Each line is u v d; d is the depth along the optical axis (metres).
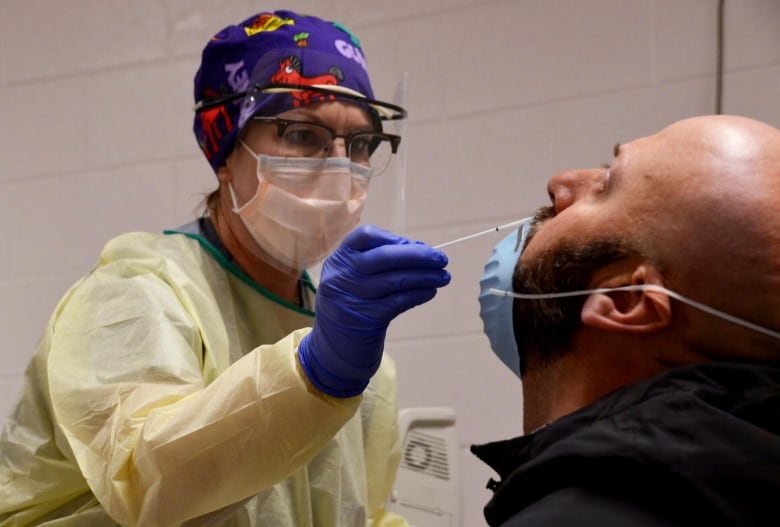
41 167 2.79
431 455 2.09
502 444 1.10
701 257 1.03
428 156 2.53
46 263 2.74
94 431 1.39
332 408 1.30
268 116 1.67
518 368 1.26
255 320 1.71
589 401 1.10
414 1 2.60
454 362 2.44
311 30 1.79
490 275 1.25
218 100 1.75
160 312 1.50
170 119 2.72
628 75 2.43
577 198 1.16
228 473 1.31
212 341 1.58
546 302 1.12
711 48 2.38
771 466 0.90
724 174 1.04
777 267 1.01
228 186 1.75
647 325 1.05
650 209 1.07
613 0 2.46
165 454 1.30
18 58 2.87
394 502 2.00
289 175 1.66
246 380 1.30
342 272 1.26
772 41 2.35
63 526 1.52
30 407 1.58
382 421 1.83
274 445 1.29
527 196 2.45
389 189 1.74
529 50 2.50
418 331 2.47
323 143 1.68
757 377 0.97
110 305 1.52
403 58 2.59
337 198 1.66
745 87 2.35
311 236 1.67
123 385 1.41
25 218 2.78
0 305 2.75
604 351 1.09
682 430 0.93
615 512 0.90
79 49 2.83
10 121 2.84
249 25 1.82
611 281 1.08
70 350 1.48
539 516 0.91
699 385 0.97
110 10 2.82
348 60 1.77
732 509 0.89
